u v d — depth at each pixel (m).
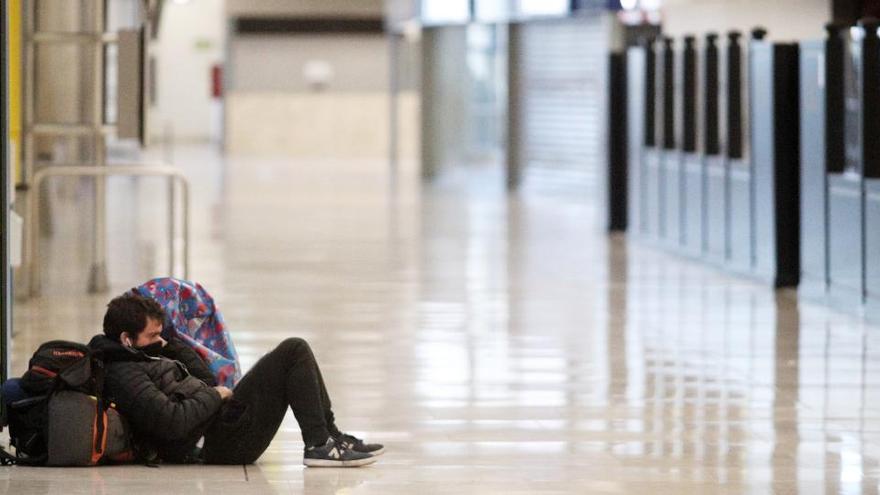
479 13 35.50
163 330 9.38
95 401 8.91
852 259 16.27
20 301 16.58
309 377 9.15
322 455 9.12
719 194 20.45
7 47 9.79
